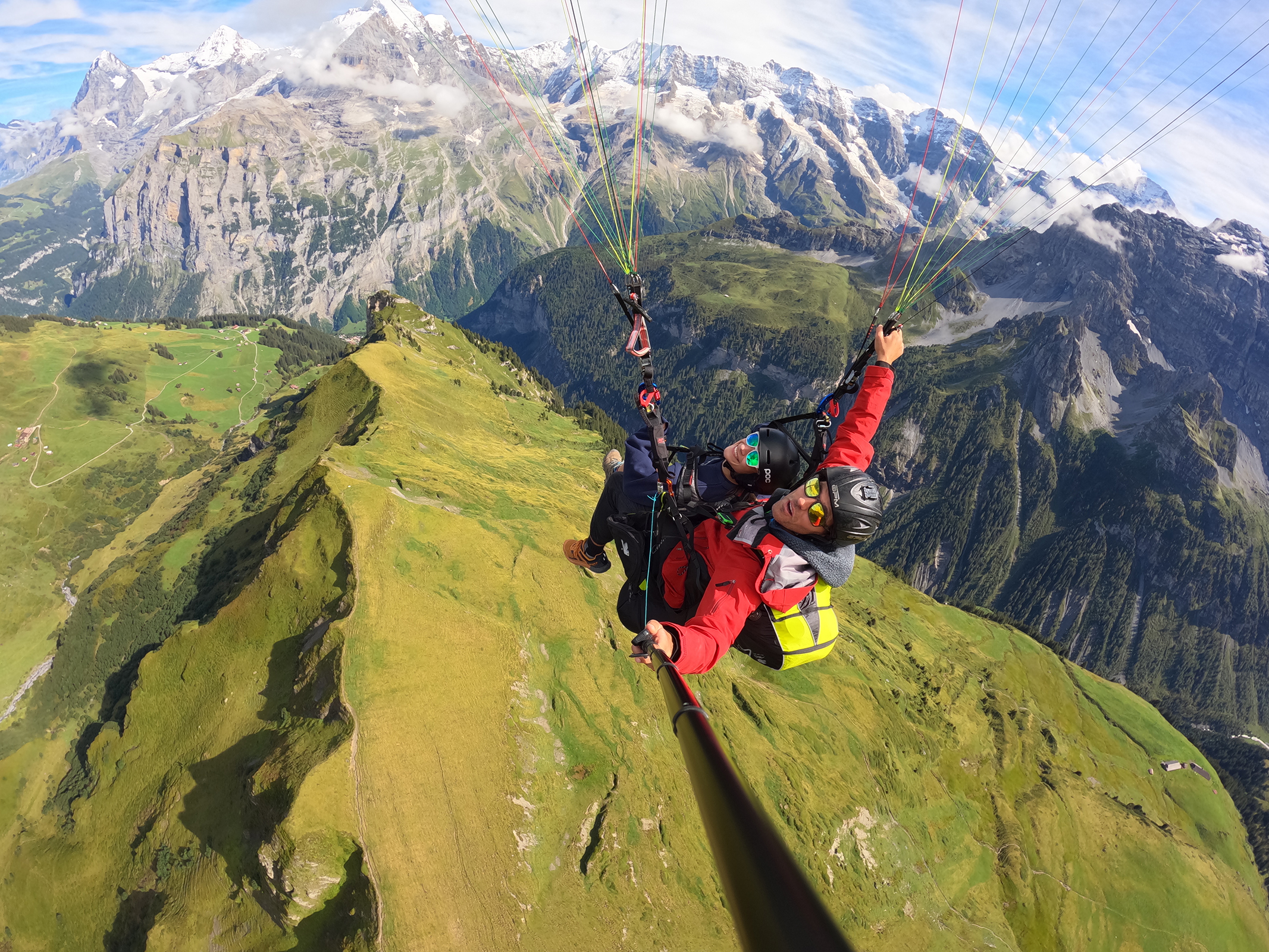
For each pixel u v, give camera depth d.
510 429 143.50
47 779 94.75
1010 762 114.69
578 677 66.50
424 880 49.25
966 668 139.50
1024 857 97.25
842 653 108.38
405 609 61.31
